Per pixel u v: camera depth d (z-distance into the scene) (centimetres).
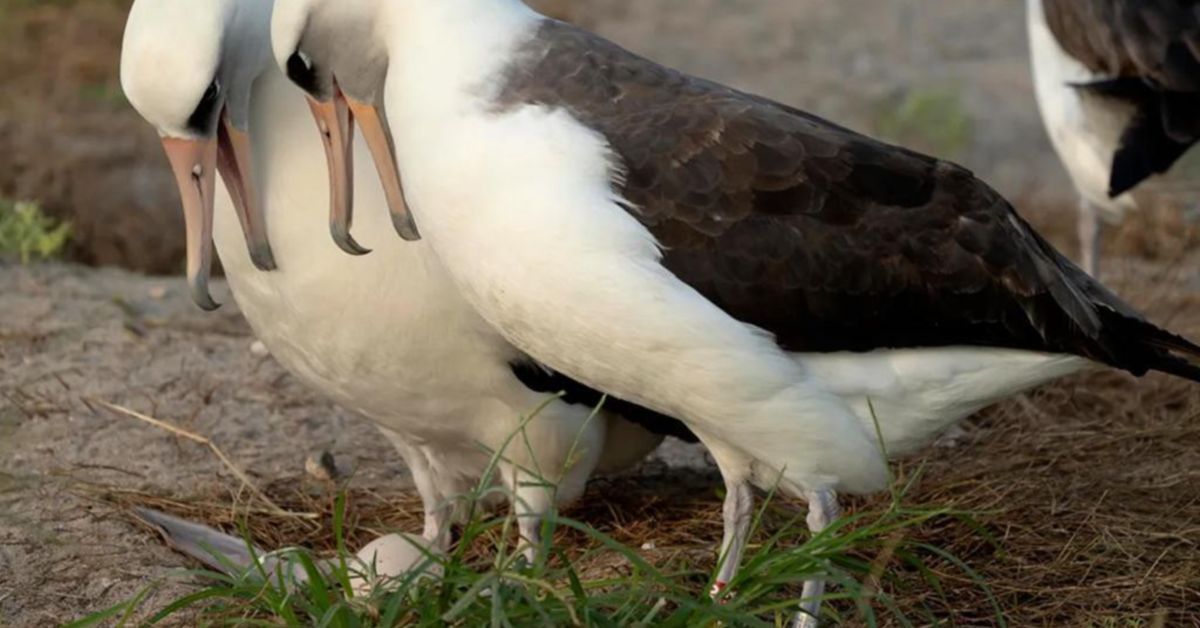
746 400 960
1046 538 1148
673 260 951
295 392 1406
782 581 957
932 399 1010
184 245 1827
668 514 1221
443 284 1034
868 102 2319
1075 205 1986
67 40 2388
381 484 1272
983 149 2194
